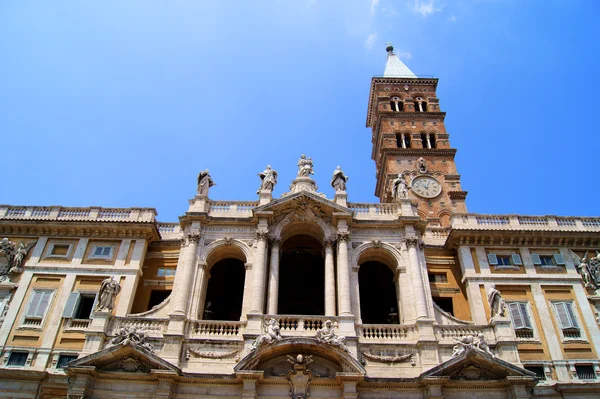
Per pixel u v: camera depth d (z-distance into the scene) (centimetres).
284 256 3644
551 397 2805
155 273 3403
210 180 3547
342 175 3550
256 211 3198
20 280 3238
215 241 3186
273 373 2592
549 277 3303
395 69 6500
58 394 2794
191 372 2588
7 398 2758
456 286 3381
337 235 3170
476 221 3556
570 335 3066
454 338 2803
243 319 2869
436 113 5662
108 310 2830
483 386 2572
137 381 2559
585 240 3459
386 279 3634
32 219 3434
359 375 2503
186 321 2809
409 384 2569
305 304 3641
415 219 3234
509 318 2859
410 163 5184
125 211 3553
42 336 3005
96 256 3344
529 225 3553
